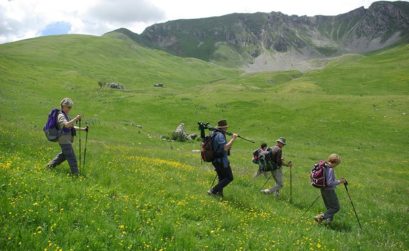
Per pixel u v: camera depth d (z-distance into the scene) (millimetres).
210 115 73312
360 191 28188
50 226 9445
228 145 16062
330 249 12422
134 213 11297
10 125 35844
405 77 128125
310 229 14672
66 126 14500
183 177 19906
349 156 51312
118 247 9242
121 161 21547
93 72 192250
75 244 8836
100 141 40062
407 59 169625
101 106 76562
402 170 45844
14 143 20406
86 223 10109
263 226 13445
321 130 64250
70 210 10672
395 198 27438
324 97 84250
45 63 178250
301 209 18922
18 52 195000
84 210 10859
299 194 22234
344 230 16281
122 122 64250
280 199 20016
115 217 10875
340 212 19266
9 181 11453
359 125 65625
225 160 16266
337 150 54219
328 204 16641
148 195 13891
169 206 12961
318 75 152250
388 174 42375
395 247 15023
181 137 54344
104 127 53156
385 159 50469
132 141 47250
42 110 61188
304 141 59594
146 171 19203
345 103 78500
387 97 82500
